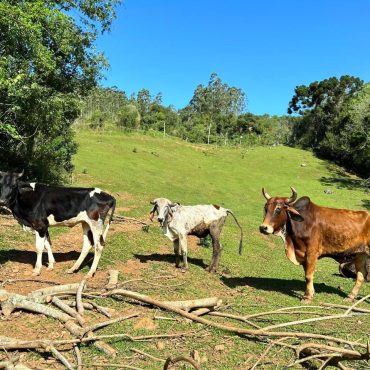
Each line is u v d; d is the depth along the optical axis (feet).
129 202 68.13
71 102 62.28
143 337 20.12
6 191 28.02
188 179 118.21
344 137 171.01
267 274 37.78
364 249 30.19
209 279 32.40
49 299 22.68
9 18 46.75
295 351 19.56
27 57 51.39
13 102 51.90
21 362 17.22
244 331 20.90
